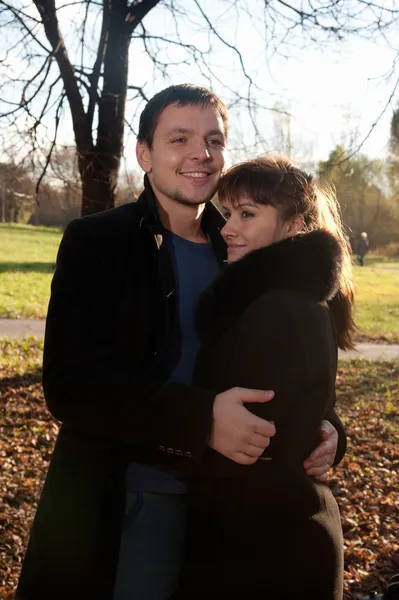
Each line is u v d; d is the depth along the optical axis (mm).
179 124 2299
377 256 44625
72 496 2137
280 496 1977
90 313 2117
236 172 2189
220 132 2363
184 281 2379
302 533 1964
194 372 2131
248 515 1973
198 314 2090
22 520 4910
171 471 2154
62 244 2195
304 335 1922
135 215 2320
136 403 1950
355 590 4258
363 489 6027
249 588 1949
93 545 2102
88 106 8336
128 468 2186
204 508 2029
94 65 8336
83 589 2096
